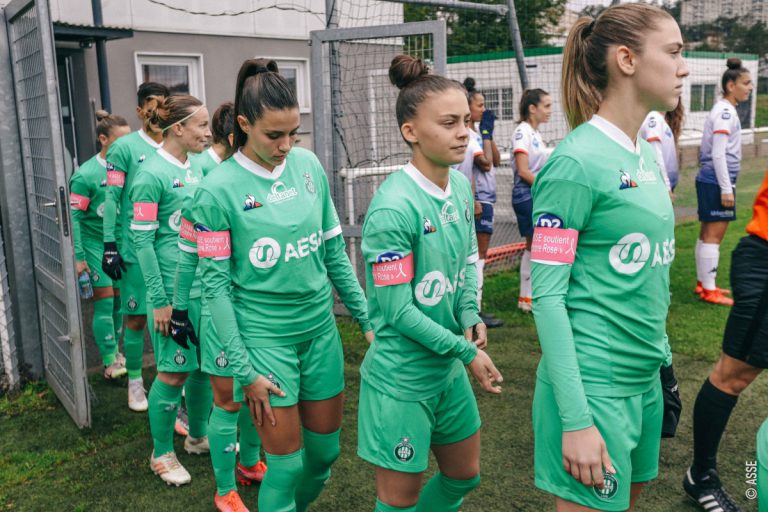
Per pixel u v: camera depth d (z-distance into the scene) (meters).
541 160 5.63
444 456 2.34
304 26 11.73
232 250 2.46
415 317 2.05
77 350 3.84
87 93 9.47
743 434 3.60
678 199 11.89
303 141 12.02
